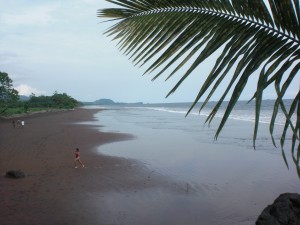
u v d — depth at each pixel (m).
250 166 19.11
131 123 59.66
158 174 17.34
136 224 10.70
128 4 2.46
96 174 17.42
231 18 2.15
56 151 25.45
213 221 10.88
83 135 37.84
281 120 55.72
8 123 58.78
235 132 38.84
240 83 1.97
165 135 37.41
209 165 19.64
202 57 2.11
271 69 1.95
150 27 2.38
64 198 13.27
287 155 22.09
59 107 134.62
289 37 2.01
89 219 11.09
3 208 12.06
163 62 2.22
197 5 2.26
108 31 2.53
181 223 10.77
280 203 8.05
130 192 14.09
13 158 22.41
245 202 12.66
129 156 23.27
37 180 16.14
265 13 2.03
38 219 11.05
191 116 82.94
